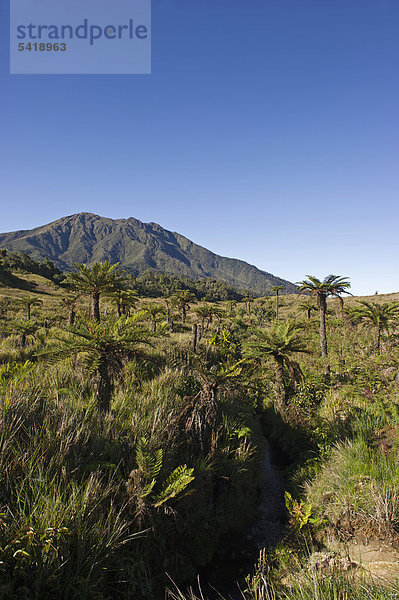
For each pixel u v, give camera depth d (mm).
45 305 40562
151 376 7398
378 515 3502
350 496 4012
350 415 6328
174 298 39375
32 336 13109
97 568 2680
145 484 3533
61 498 2963
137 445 3871
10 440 3240
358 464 4551
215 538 4180
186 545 3838
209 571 3768
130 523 3189
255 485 5449
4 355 9039
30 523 2553
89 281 9625
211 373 5852
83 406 4734
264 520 4836
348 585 2506
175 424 4902
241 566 3900
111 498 3334
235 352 13203
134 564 3033
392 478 4012
